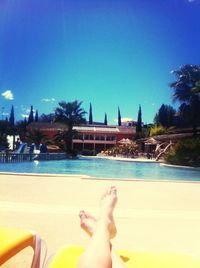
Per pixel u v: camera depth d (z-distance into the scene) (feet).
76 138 189.88
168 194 25.95
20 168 73.82
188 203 22.50
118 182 32.04
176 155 91.30
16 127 197.47
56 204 20.86
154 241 13.92
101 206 7.41
